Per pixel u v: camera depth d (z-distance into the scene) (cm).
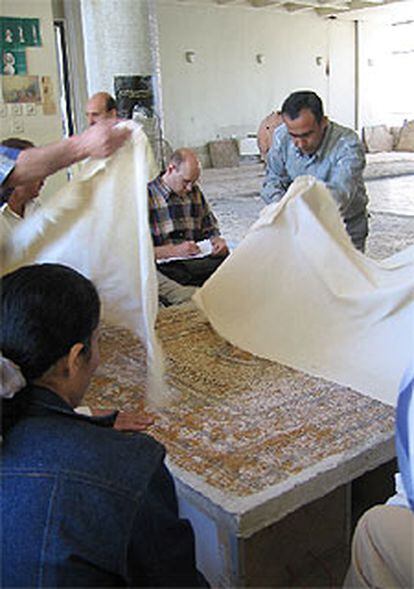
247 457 161
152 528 105
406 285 219
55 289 111
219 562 149
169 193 320
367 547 128
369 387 200
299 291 243
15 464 101
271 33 1223
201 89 1156
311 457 161
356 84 1391
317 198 247
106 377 213
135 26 439
